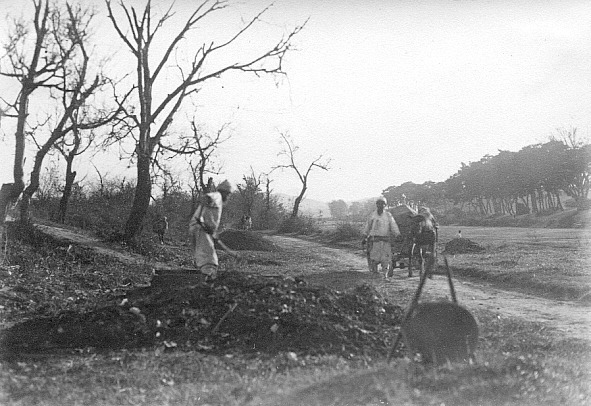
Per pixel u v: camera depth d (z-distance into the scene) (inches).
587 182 3275.1
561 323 431.2
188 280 497.0
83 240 938.7
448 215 4653.1
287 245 1720.0
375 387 234.4
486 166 4306.1
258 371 298.4
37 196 1756.9
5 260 687.1
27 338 393.7
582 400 225.6
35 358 348.5
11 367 323.0
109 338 384.2
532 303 528.1
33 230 863.1
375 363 308.0
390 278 709.3
